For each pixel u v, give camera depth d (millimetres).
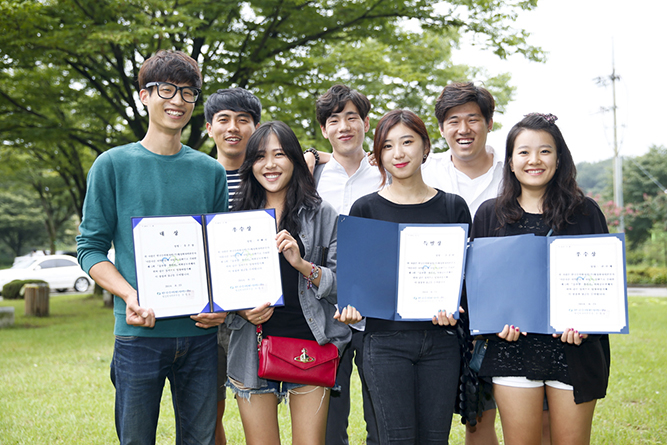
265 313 2254
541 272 2256
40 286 11242
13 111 10297
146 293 2123
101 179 2215
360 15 9242
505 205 2400
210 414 2363
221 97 3162
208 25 9305
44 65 10148
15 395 4859
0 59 9148
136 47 9133
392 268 2307
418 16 9141
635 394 4590
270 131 2439
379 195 2488
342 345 2455
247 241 2246
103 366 6066
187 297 2178
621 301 2160
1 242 47344
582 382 2182
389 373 2281
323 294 2322
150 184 2262
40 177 21562
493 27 9047
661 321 8953
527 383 2252
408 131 2326
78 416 4246
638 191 36375
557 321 2213
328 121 3238
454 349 2357
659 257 30844
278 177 2439
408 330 2305
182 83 2258
